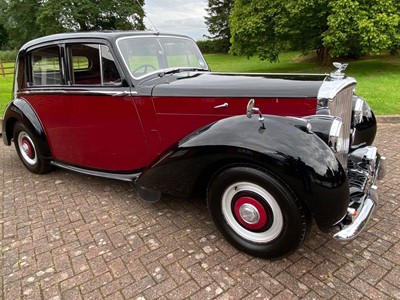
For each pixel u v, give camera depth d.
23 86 3.93
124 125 3.16
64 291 2.21
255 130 2.21
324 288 2.11
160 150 3.10
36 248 2.68
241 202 2.35
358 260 2.35
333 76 2.77
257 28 13.88
